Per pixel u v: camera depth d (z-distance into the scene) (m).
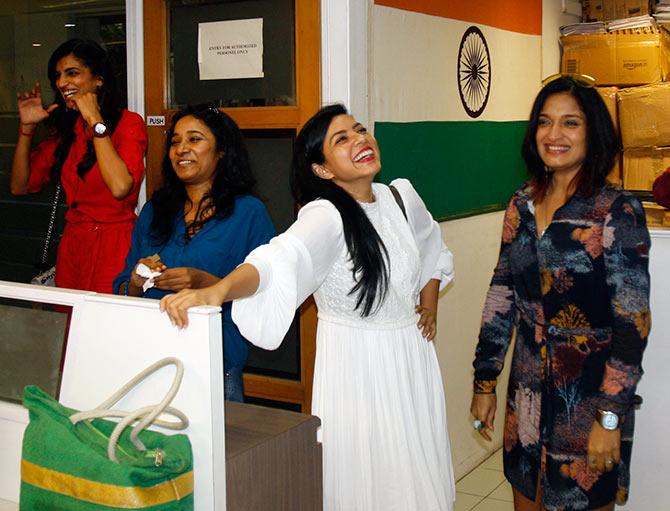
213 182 2.54
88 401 1.60
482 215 4.01
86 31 3.71
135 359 1.55
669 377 2.71
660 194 2.95
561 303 2.15
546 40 4.56
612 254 2.06
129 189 2.88
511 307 2.37
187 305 1.49
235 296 1.69
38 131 3.75
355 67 3.01
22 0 3.83
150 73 3.41
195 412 1.48
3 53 3.87
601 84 4.57
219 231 2.47
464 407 3.96
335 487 2.13
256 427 1.72
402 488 2.12
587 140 2.12
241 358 2.49
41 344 1.70
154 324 1.53
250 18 3.20
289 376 3.24
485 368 2.39
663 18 4.54
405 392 2.14
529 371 2.23
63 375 1.64
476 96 3.88
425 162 3.50
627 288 2.04
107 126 2.98
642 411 2.77
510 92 4.20
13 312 1.73
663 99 4.24
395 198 2.26
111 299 1.58
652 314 2.71
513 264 2.27
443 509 2.17
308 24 3.03
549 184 2.23
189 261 2.45
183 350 1.50
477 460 4.10
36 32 3.82
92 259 3.01
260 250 1.86
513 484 2.30
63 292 1.66
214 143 2.50
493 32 3.99
